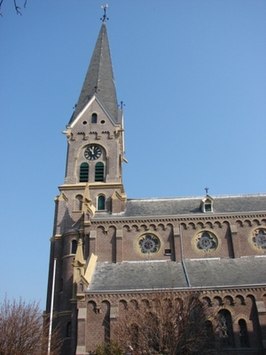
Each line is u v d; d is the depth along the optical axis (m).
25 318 42.41
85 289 44.53
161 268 49.50
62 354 46.25
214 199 58.88
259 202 57.00
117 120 67.81
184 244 52.28
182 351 37.47
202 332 38.44
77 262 46.62
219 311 42.78
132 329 39.78
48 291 52.50
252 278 45.19
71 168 62.56
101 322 42.91
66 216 57.88
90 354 41.28
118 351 37.31
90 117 66.88
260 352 40.41
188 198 59.38
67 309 49.09
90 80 73.44
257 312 41.97
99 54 78.12
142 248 52.72
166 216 53.94
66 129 65.88
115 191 59.25
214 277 46.12
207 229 53.12
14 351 39.75
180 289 43.34
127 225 53.84
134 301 43.47
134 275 47.94
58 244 55.41
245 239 52.22
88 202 55.78
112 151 63.59
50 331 42.25
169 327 37.72
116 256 51.69
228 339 41.69
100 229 53.94
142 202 59.47
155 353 37.00
